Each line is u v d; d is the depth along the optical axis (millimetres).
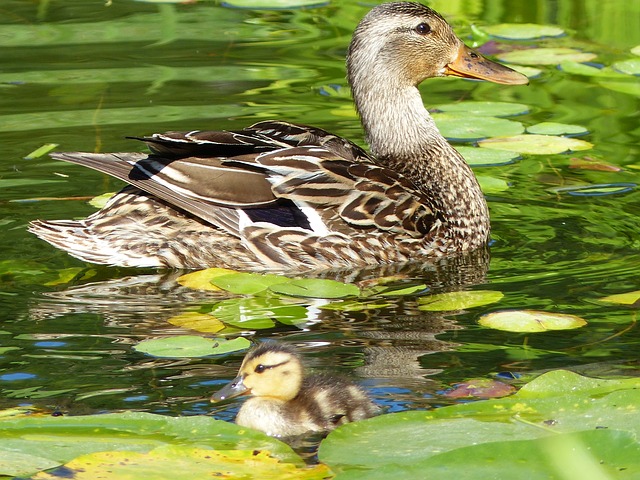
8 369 9039
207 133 11688
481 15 19844
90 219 11648
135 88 16094
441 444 7512
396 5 13570
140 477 7129
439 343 9562
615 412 7859
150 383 8820
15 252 11719
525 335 9672
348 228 11836
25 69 16641
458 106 15953
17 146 14148
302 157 11914
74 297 10672
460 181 12672
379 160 13383
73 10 19547
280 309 10406
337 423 8320
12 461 7270
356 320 10141
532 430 7668
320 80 16656
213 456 7430
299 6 19969
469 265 11727
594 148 14555
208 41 18172
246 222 11609
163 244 11523
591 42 18547
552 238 12180
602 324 9883
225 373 8992
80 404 8445
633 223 12453
